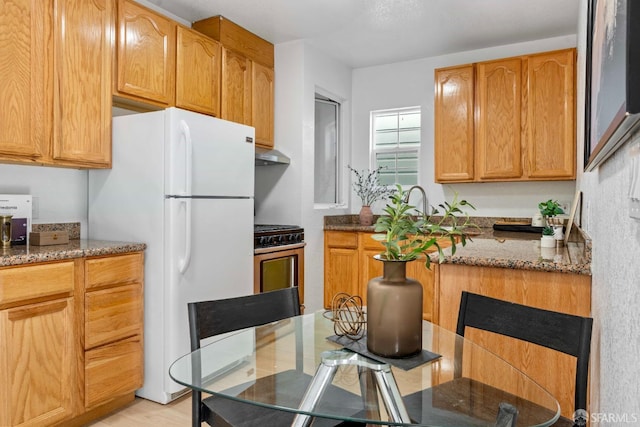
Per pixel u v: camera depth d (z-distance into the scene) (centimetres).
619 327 95
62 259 206
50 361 202
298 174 391
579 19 302
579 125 299
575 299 177
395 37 383
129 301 241
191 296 254
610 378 107
